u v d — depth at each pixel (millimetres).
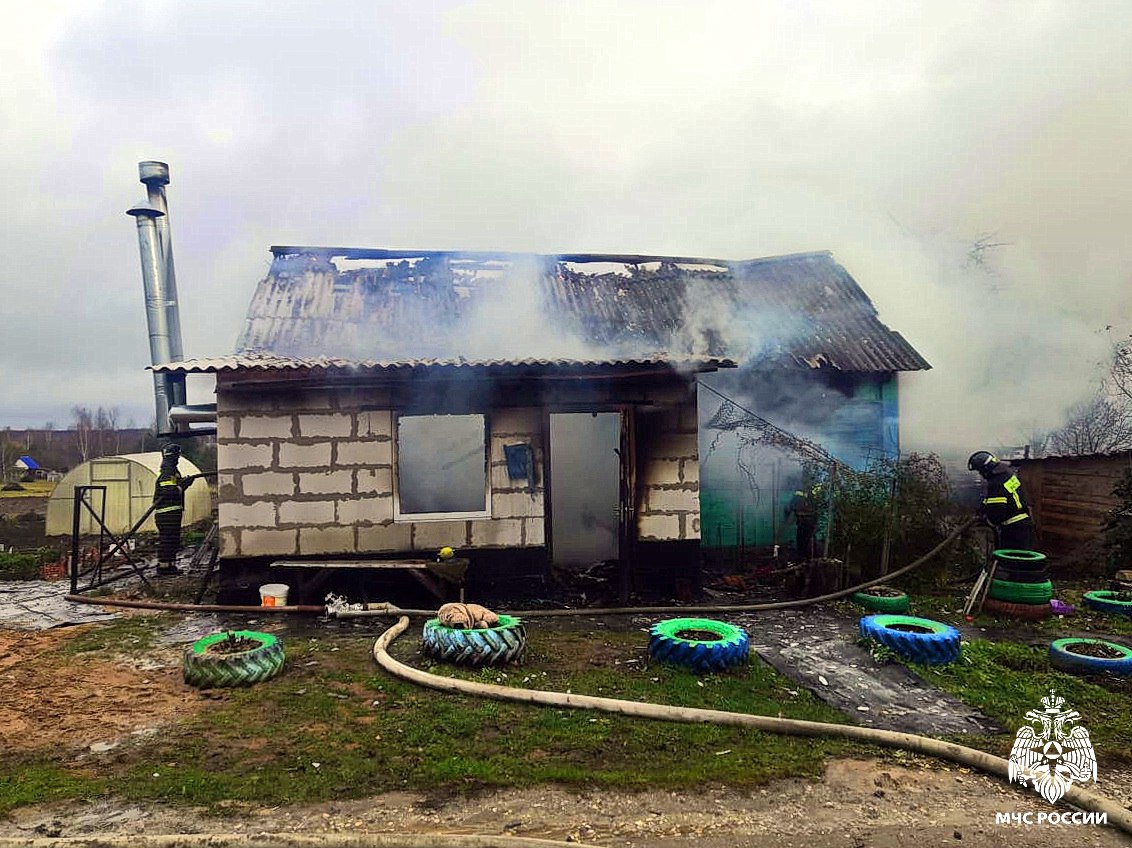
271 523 7465
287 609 7102
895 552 8430
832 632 6672
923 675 5445
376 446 7648
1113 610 7520
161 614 7336
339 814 3332
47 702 4766
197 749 4023
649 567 8086
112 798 3449
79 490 8422
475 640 5445
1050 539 10664
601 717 4492
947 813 3477
